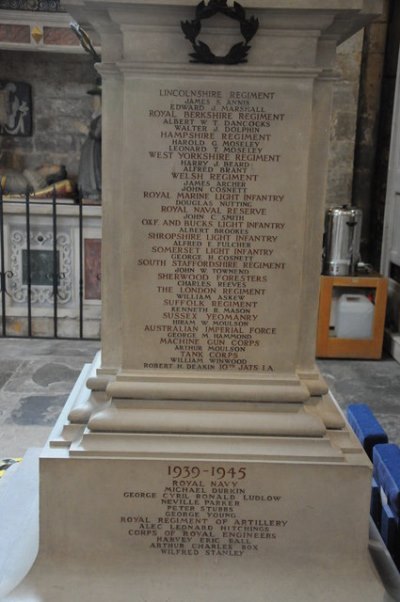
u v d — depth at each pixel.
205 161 1.59
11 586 1.60
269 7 1.48
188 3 1.47
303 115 1.56
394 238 4.75
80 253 4.63
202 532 1.63
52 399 3.65
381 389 3.97
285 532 1.63
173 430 1.64
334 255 4.47
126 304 1.66
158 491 1.61
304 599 1.58
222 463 1.59
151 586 1.60
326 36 1.57
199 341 1.68
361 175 5.20
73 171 5.48
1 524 1.87
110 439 1.62
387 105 4.97
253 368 1.70
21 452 3.00
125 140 1.57
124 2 1.47
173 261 1.64
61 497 1.61
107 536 1.63
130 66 1.53
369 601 1.58
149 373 1.69
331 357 4.51
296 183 1.60
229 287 1.65
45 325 4.77
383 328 4.52
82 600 1.57
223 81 1.55
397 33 4.75
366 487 1.61
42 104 5.43
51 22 4.69
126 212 1.61
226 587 1.60
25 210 4.53
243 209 1.61
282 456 1.60
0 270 4.65
